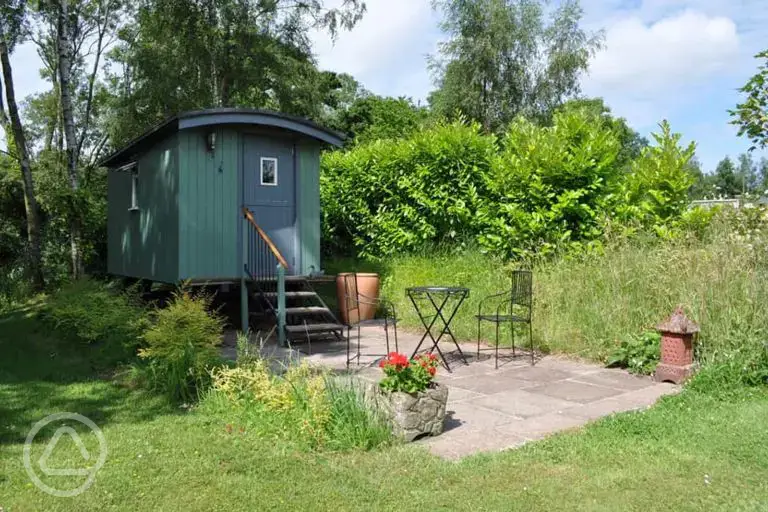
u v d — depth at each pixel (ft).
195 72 58.59
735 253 24.80
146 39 59.62
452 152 37.76
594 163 33.50
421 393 16.15
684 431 16.17
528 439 15.97
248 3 57.82
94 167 61.67
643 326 25.52
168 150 33.12
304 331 29.55
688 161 34.55
